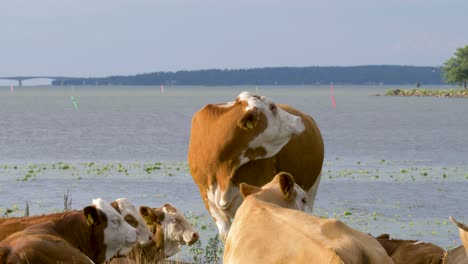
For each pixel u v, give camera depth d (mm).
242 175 11133
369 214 22469
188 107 128000
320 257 5105
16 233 7973
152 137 56344
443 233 19344
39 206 23078
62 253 7488
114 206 10461
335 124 75625
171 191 26578
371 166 35531
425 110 113188
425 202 24484
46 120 82750
